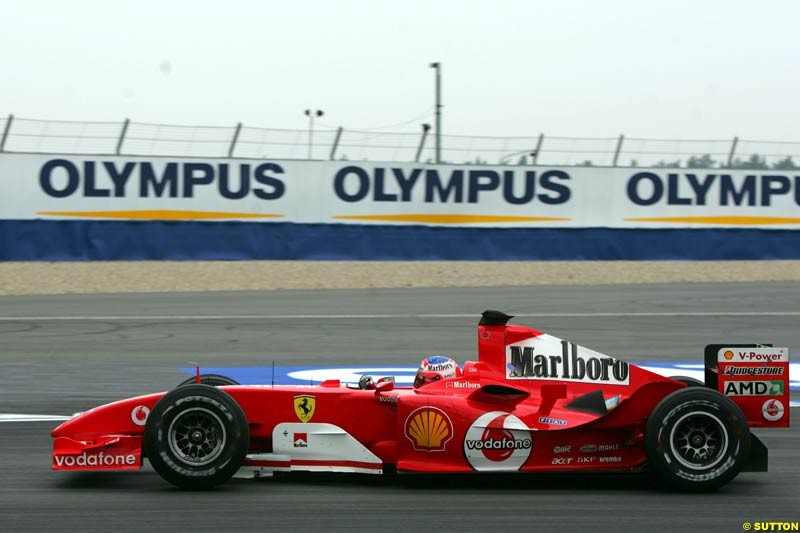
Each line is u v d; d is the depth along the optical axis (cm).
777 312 6406
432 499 2203
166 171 8262
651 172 8806
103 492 2258
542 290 7506
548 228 8681
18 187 8031
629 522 2025
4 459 2628
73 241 8138
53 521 2022
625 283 7969
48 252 8106
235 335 5325
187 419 2244
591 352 2455
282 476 2422
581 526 1994
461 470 2298
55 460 2259
